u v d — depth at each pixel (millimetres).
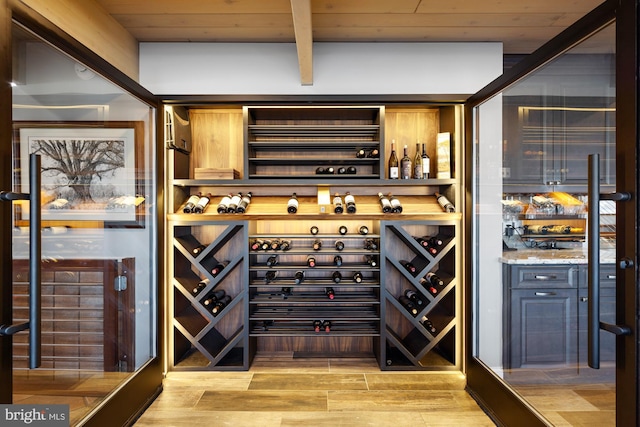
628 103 1020
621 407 1055
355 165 2553
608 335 1106
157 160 2125
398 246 2578
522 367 1627
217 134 2562
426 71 2217
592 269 1043
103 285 1639
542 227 1515
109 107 1680
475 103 2082
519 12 1854
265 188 2564
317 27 2014
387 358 2408
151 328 2064
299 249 2391
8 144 1072
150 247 2088
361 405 1927
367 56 2215
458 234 2285
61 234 1377
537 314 1556
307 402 1955
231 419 1800
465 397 2025
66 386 1380
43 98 1256
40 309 1068
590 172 1046
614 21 1079
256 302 2307
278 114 2436
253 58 2211
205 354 2305
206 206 2387
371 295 2463
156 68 2201
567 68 1321
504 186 1828
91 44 1727
